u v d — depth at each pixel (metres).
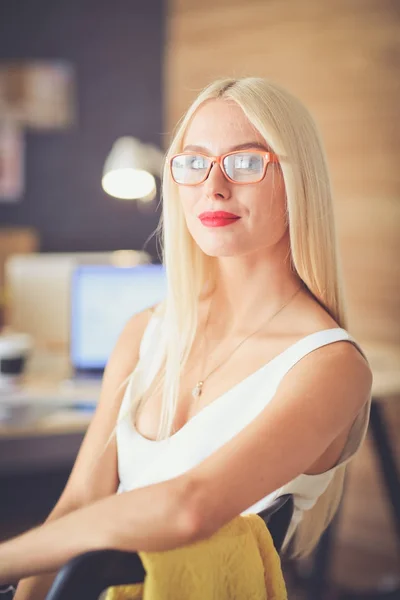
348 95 3.30
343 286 1.21
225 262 1.23
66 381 2.59
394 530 3.12
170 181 1.27
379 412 2.64
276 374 1.14
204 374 1.24
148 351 1.33
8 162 4.98
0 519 3.63
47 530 1.01
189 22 3.88
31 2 4.94
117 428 1.29
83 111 4.98
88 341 2.70
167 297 1.30
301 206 1.13
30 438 2.09
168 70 3.99
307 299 1.20
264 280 1.21
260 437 1.00
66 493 1.31
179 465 1.17
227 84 1.17
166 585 0.91
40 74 4.94
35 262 3.09
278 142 1.11
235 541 0.98
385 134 3.18
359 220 3.30
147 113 4.90
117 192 3.57
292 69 3.49
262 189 1.12
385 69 3.17
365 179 3.27
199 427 1.17
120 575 0.90
